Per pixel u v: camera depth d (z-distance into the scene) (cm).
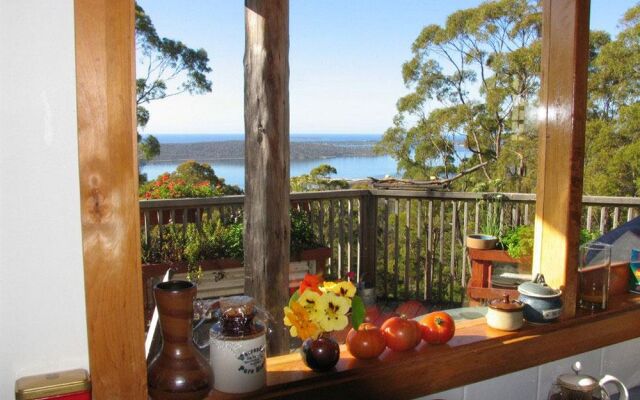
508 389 159
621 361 186
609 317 179
